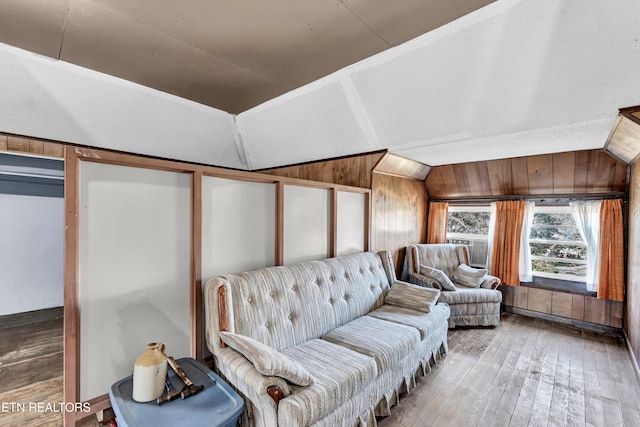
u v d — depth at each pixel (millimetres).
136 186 1604
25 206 4258
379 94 2293
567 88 1806
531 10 1453
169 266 1732
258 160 3877
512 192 3918
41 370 2516
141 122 2770
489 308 3492
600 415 1961
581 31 1476
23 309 4234
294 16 1496
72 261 1375
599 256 3352
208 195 1905
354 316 2484
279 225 2318
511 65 1761
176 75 2227
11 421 1871
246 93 2600
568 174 3359
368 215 3238
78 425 1646
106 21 1535
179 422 1196
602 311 3373
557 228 3912
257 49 1831
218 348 1632
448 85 2023
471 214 4523
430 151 3100
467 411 1992
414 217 4250
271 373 1360
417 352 2246
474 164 3840
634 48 1470
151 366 1324
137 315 1603
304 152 3416
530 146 2857
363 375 1657
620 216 3197
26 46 1822
